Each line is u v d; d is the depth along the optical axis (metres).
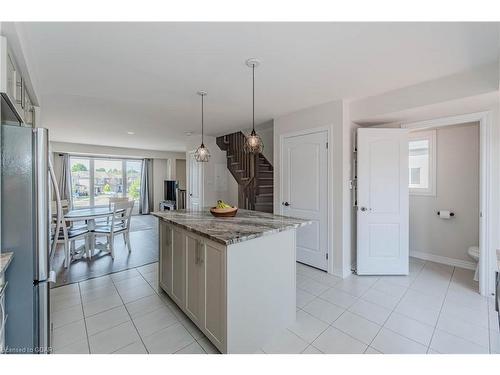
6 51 1.32
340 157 3.09
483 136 2.60
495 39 1.77
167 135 5.69
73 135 5.63
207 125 4.64
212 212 2.56
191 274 2.06
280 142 3.81
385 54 1.99
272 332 1.96
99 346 1.84
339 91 2.80
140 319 2.21
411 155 3.88
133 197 8.93
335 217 3.16
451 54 1.99
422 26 1.63
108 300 2.56
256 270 1.83
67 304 2.48
